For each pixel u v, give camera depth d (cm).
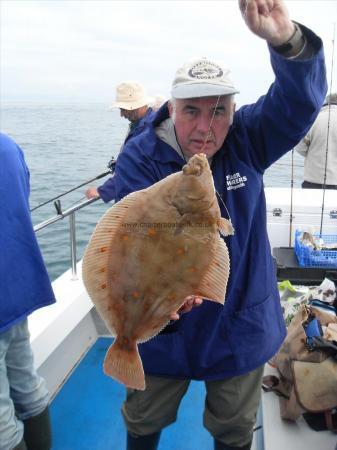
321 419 259
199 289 169
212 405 223
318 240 397
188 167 162
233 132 210
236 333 207
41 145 2241
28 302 207
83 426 314
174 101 193
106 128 3716
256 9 158
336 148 539
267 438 251
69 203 1024
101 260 166
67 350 367
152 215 165
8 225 200
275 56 173
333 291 323
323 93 187
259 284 210
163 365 213
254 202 206
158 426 231
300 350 261
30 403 236
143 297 167
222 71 186
